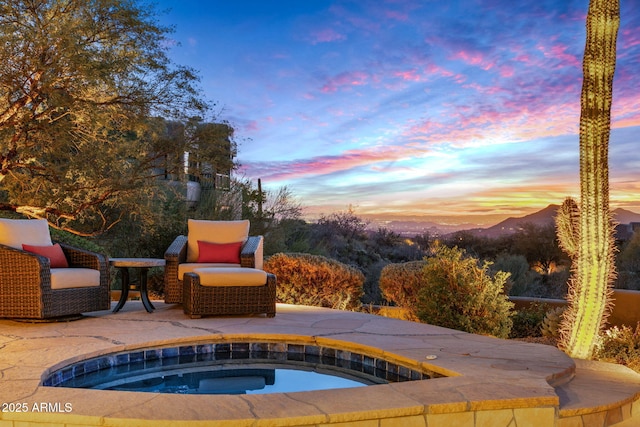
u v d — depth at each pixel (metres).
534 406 2.95
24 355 3.92
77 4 7.09
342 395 2.94
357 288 8.41
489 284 6.25
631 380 3.80
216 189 11.72
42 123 7.38
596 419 3.17
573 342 4.65
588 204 4.51
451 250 6.46
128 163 8.73
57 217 8.63
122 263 5.87
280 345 4.91
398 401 2.82
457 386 3.15
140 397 2.85
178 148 8.59
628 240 10.70
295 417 2.57
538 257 13.79
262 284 6.02
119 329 5.10
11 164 7.60
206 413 2.60
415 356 4.09
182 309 6.64
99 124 7.69
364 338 4.79
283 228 12.44
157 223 9.22
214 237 7.27
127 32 7.59
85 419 2.55
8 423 2.60
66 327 5.20
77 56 6.68
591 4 4.46
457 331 5.26
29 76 6.90
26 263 5.25
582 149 4.52
